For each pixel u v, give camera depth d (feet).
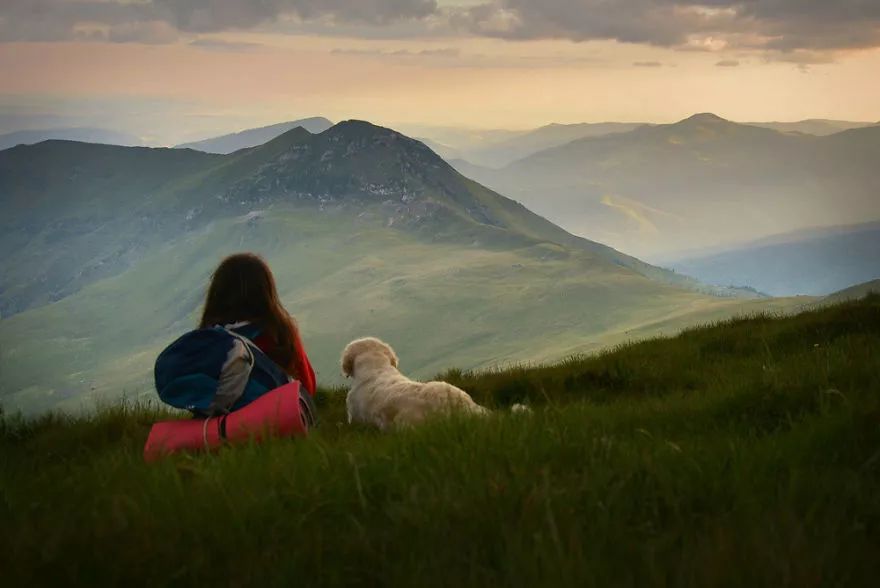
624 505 13.55
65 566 11.84
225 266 28.30
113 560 12.17
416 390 32.58
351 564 12.14
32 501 15.35
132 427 37.68
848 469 15.06
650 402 30.89
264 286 28.09
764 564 10.41
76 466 21.61
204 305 28.35
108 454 25.03
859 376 26.04
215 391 24.62
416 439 19.10
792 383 26.17
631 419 25.84
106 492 15.98
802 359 36.94
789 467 15.66
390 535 12.85
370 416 33.83
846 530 11.75
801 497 13.61
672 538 11.98
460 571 11.34
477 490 14.23
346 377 36.86
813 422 19.22
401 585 11.07
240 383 24.91
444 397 31.76
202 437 23.45
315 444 18.84
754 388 25.85
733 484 14.35
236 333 26.99
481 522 13.02
